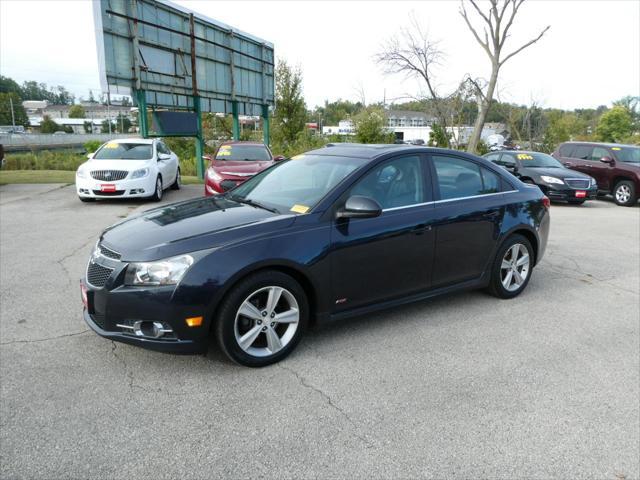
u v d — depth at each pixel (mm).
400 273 4223
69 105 187000
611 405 3236
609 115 77000
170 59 16359
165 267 3266
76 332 4109
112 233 3787
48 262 6215
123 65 14211
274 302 3584
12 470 2480
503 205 4934
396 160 4332
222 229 3562
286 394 3244
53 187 13953
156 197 11672
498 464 2635
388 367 3648
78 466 2525
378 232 4004
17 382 3299
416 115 84750
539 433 2914
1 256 6500
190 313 3268
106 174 10953
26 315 4465
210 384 3338
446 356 3852
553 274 6262
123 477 2459
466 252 4672
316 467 2566
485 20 23078
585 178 13195
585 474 2582
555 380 3539
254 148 12945
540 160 14086
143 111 15117
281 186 4383
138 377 3408
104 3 13250
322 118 109750
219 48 19297
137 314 3277
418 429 2910
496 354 3916
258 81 22953
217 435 2803
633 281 6035
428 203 4402
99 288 3408
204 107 19094
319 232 3730
